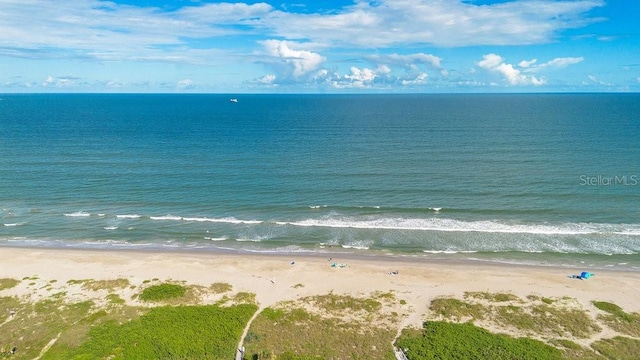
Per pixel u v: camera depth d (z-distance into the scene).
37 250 45.84
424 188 64.88
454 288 37.16
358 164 80.00
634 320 31.58
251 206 58.66
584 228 50.16
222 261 42.97
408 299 35.34
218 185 67.81
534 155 84.31
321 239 48.75
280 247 47.12
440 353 27.70
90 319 31.70
